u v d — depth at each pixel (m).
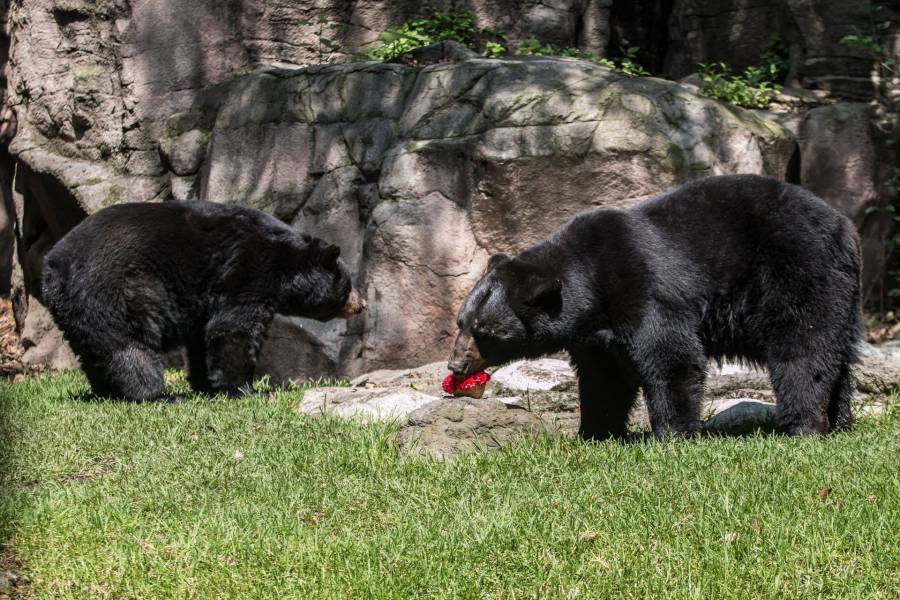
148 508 7.35
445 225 14.14
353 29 17.95
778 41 17.55
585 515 6.66
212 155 16.03
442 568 5.90
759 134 14.56
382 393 11.24
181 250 11.61
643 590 5.57
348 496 7.39
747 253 8.75
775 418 9.68
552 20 18.11
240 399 11.37
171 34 17.28
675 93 14.38
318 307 12.50
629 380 9.15
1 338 19.64
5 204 21.16
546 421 9.30
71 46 17.94
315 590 5.81
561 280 8.55
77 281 11.38
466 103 14.62
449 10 18.05
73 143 17.84
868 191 15.45
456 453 8.42
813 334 8.73
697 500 6.75
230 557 6.29
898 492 6.74
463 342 8.67
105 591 5.98
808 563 5.75
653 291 8.50
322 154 15.30
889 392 10.85
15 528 6.75
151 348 11.55
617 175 13.84
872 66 16.77
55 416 10.47
